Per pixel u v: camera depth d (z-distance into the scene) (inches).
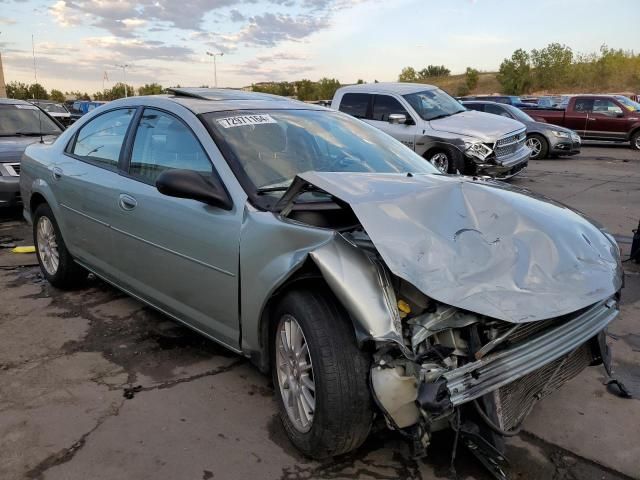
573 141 605.0
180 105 143.5
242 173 122.8
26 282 207.9
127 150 155.7
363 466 105.1
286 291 108.0
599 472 103.8
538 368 95.7
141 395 128.6
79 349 152.0
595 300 95.8
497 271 94.7
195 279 129.1
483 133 395.9
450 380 87.7
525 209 112.0
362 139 152.3
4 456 106.8
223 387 132.3
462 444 110.3
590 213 330.3
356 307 91.4
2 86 1152.2
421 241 96.1
